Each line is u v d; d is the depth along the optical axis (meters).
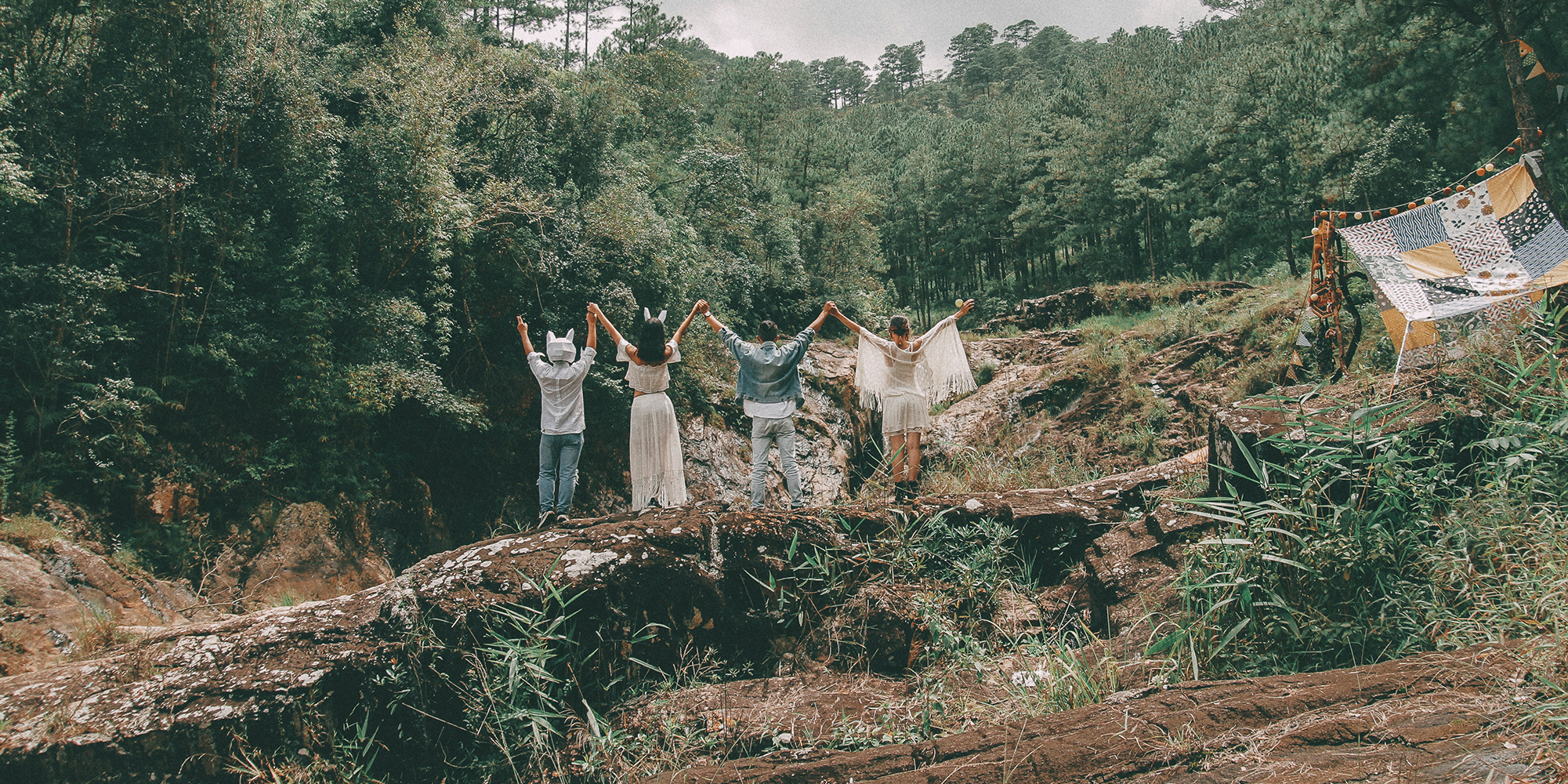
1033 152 48.81
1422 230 6.75
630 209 17.39
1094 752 2.72
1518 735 2.27
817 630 4.77
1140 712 2.98
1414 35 14.48
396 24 15.66
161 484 9.09
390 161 12.22
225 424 10.29
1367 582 3.75
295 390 10.62
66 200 8.68
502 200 14.12
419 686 4.02
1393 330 6.62
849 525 5.19
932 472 9.27
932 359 6.20
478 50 16.09
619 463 16.17
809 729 3.78
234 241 10.64
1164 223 43.56
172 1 9.72
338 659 3.96
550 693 4.12
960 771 2.78
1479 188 6.77
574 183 17.95
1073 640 4.72
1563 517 3.54
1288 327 16.36
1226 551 3.85
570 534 4.69
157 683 3.84
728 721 3.89
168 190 9.48
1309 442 4.28
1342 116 20.53
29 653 6.11
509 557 4.46
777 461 18.14
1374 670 3.01
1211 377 16.77
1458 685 2.71
